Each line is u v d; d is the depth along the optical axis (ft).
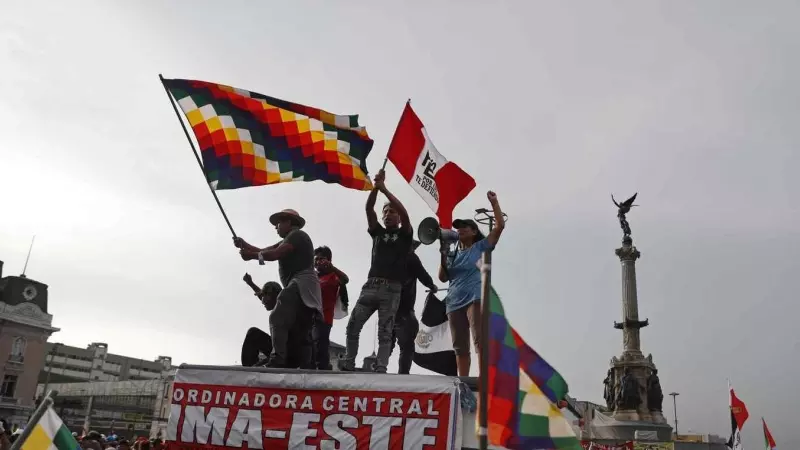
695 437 177.06
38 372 226.79
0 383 214.48
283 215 26.23
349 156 28.17
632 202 175.32
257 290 28.99
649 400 156.76
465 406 18.75
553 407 16.43
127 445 38.55
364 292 27.12
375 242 27.78
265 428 20.75
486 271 15.42
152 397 232.32
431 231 25.12
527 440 15.92
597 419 153.79
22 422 215.72
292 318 24.72
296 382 20.89
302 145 27.84
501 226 23.75
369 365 30.81
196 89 27.43
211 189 26.35
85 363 368.27
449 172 26.35
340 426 19.81
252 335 26.61
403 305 29.07
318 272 29.78
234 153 27.09
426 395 19.11
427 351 29.07
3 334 219.41
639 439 142.61
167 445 21.84
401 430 19.02
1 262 230.48
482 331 15.14
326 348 29.07
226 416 21.40
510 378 16.19
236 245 25.20
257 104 27.86
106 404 243.40
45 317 231.30
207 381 22.16
